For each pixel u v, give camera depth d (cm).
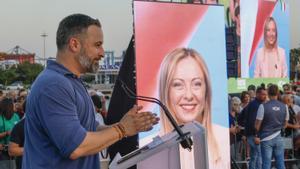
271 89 781
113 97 480
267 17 1277
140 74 466
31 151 215
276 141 777
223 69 506
